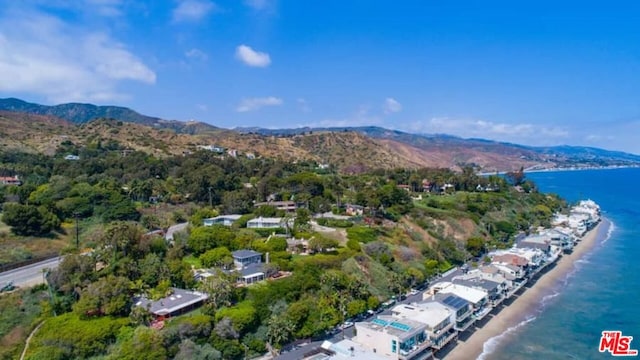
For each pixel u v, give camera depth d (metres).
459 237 147.38
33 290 76.06
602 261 141.25
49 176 163.62
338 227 128.75
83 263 79.00
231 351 67.19
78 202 123.69
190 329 66.62
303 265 93.69
